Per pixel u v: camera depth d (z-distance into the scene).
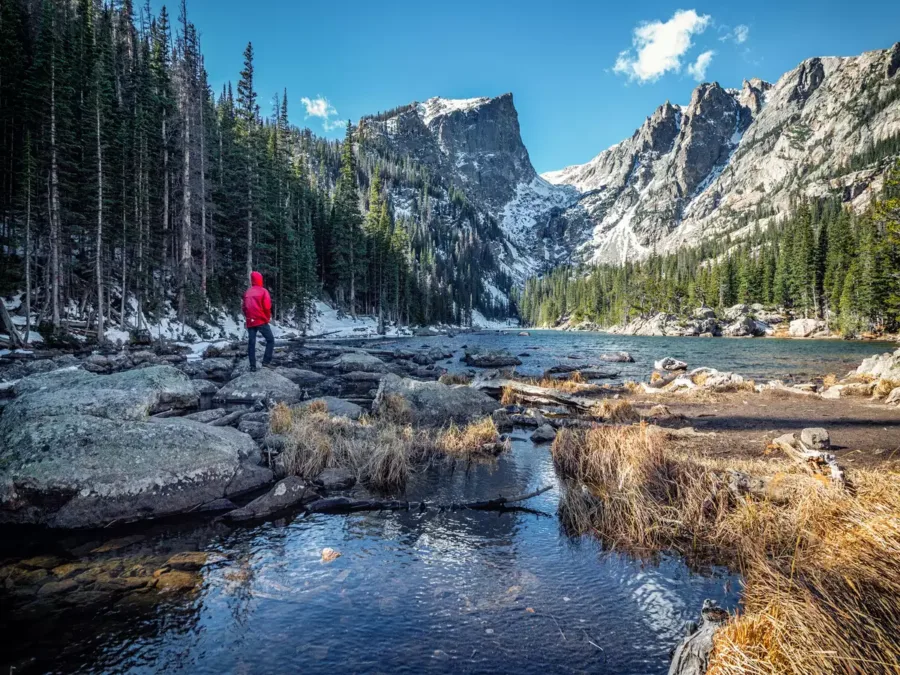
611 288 123.88
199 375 18.97
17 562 4.46
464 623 3.51
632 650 3.22
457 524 5.61
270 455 7.77
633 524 5.34
